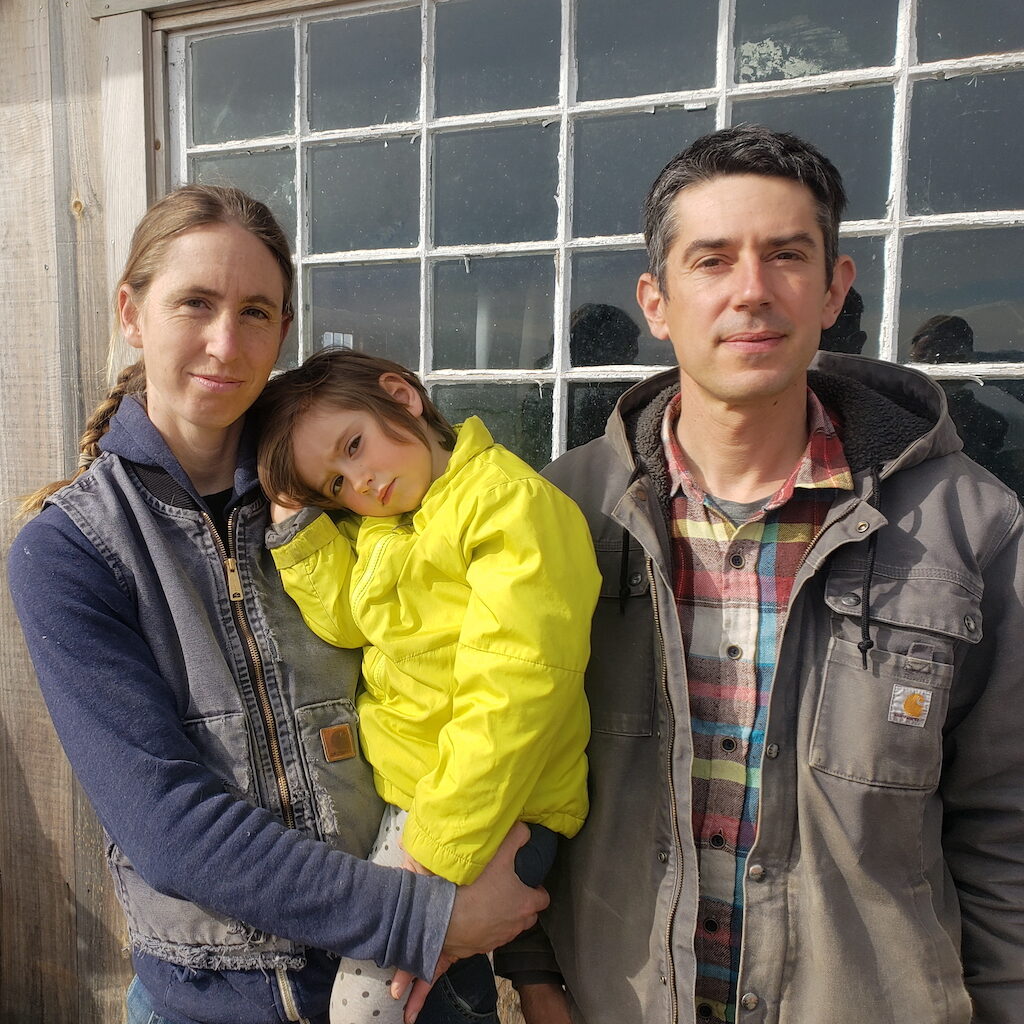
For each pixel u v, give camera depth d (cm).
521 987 135
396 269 203
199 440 128
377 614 124
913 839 109
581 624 113
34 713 226
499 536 117
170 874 104
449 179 196
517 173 190
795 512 120
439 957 107
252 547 129
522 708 108
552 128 186
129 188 208
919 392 127
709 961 118
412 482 132
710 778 118
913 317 166
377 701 130
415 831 112
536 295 192
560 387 190
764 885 112
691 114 176
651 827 121
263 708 122
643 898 120
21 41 213
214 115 212
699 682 119
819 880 109
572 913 127
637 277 184
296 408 131
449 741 112
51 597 109
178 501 124
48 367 218
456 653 119
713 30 172
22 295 219
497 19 187
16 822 231
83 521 116
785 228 109
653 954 118
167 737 108
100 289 212
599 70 181
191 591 120
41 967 232
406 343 204
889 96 163
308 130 205
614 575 129
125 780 105
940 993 107
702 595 121
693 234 112
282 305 127
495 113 188
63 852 226
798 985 111
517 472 124
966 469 117
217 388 118
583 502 137
